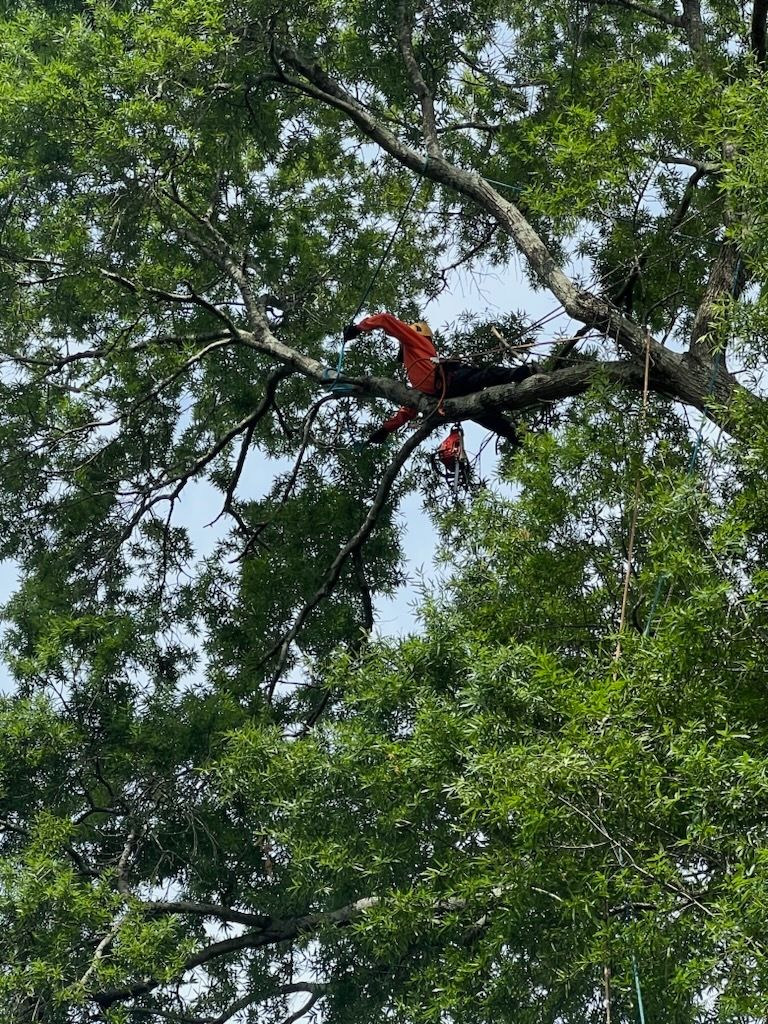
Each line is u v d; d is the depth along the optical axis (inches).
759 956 344.2
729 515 429.4
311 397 810.8
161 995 582.6
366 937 475.8
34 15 697.6
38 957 528.7
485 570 518.9
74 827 561.6
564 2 697.0
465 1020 451.2
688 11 634.8
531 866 398.3
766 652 419.2
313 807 494.6
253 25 632.4
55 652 621.9
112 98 629.3
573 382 557.3
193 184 732.0
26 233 692.7
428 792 459.5
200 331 783.7
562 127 533.0
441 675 493.7
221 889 610.2
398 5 689.6
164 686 633.6
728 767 367.9
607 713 386.6
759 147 445.7
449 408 587.8
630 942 380.8
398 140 650.8
